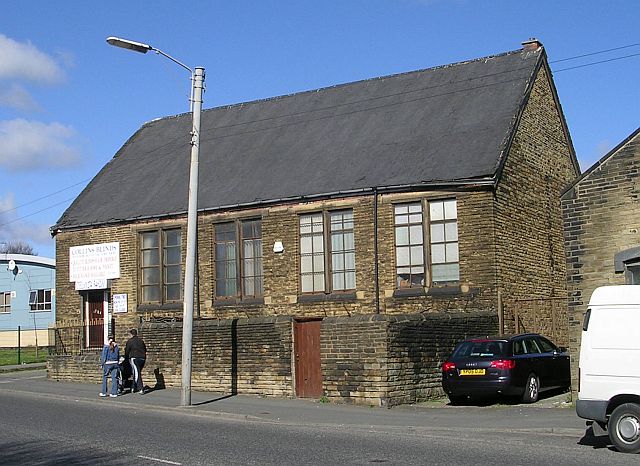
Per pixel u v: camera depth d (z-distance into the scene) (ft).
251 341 72.84
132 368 76.84
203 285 91.04
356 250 81.30
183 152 104.78
